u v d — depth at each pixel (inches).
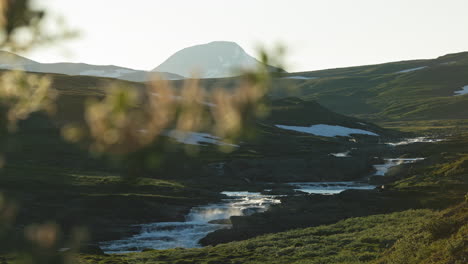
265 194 3511.3
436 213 1879.9
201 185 3754.9
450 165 3090.6
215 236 2187.5
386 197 2481.5
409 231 1529.3
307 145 5930.1
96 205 2743.6
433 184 2723.9
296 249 1545.3
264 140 5826.8
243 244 1702.8
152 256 1631.4
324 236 1732.3
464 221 1081.4
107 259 1509.6
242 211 2847.0
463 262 869.8
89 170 3882.9
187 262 1521.9
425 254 1031.6
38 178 3196.4
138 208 2748.5
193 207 2925.7
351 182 4126.5
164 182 3508.9
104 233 2396.7
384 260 1179.9
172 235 2389.3
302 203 2484.0
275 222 2229.3
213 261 1501.0
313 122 7815.0
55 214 2578.7
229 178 4124.0
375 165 4628.4
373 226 1807.3
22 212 2514.8
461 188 2588.6
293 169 4343.0
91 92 6756.9
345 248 1497.3
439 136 7470.5
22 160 3922.2
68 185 3107.8
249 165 4355.3
